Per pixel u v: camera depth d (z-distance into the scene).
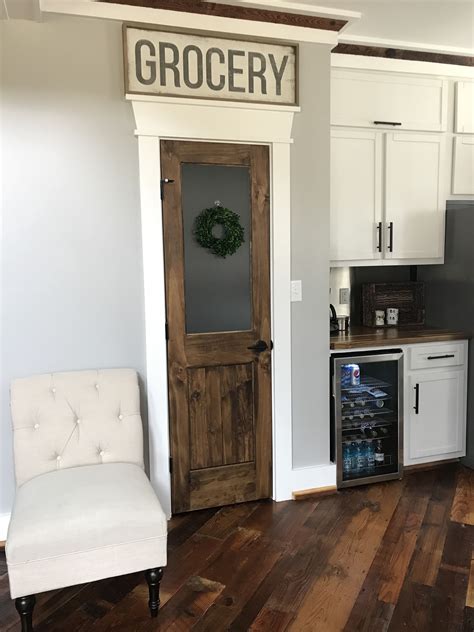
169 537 2.88
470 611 2.27
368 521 3.04
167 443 3.05
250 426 3.24
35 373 2.81
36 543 2.04
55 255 2.79
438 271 3.98
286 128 3.11
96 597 2.39
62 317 2.83
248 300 3.18
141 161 2.86
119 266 2.89
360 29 3.30
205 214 3.03
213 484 3.20
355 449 3.58
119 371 2.74
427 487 3.48
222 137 2.98
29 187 2.72
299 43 3.10
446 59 3.71
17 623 2.25
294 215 3.21
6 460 2.80
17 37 2.63
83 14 2.68
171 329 3.03
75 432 2.57
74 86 2.73
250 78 3.00
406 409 3.63
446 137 3.82
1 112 2.65
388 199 3.71
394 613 2.26
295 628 2.18
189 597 2.38
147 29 2.79
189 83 2.89
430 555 2.68
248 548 2.77
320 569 2.58
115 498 2.24
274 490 3.31
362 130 3.60
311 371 3.35
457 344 3.72
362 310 4.10
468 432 3.81
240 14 2.92
